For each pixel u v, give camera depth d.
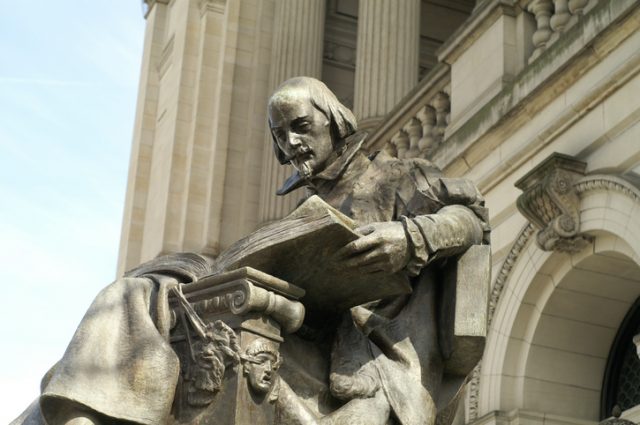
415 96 16.06
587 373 12.93
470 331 3.49
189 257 3.54
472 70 14.77
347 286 3.37
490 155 13.74
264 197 21.59
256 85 23.50
